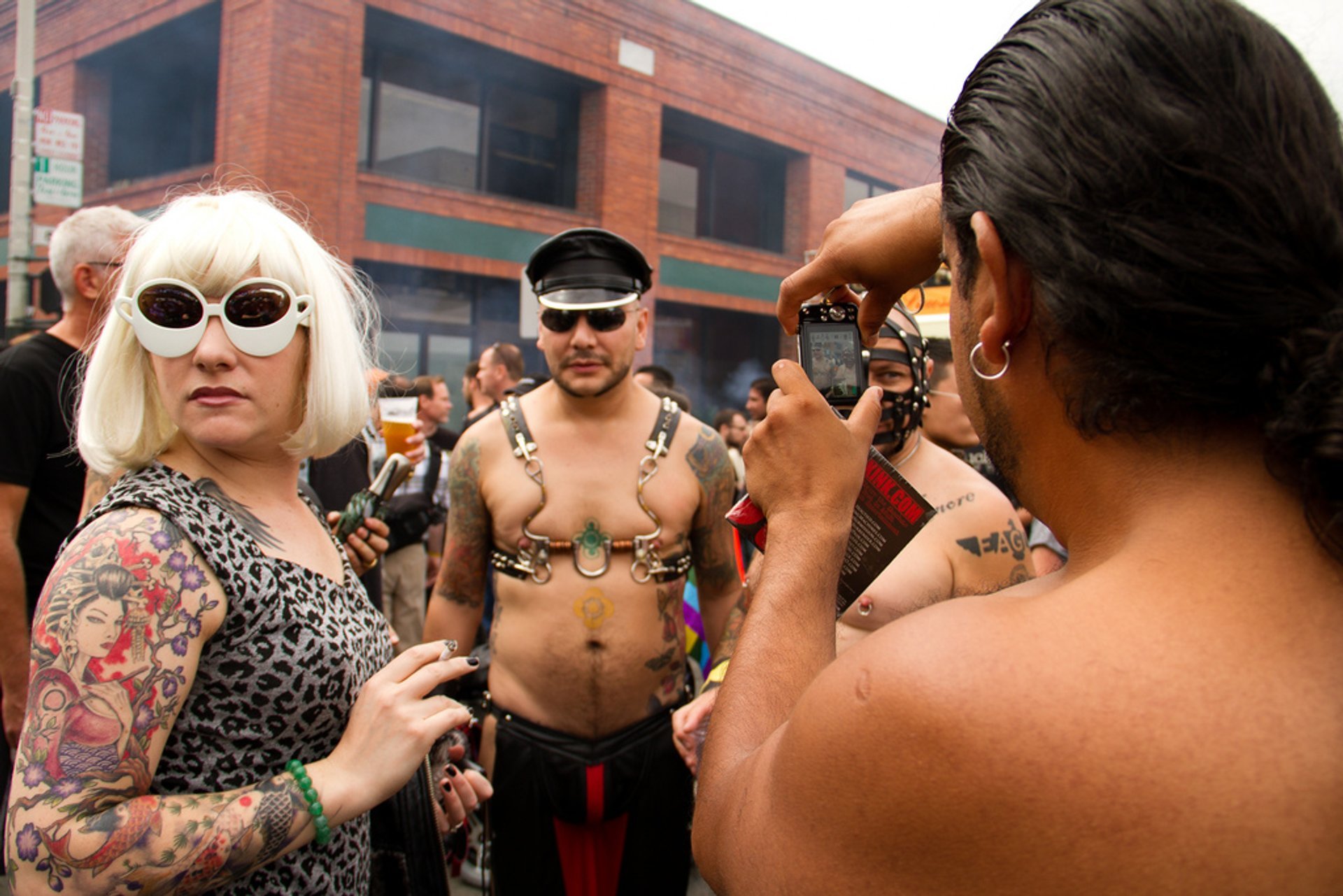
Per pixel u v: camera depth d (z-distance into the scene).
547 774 2.30
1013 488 0.73
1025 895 0.54
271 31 9.31
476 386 6.68
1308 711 0.52
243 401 1.21
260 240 1.23
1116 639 0.56
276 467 1.36
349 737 1.17
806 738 0.64
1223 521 0.58
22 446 2.48
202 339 1.17
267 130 9.37
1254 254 0.54
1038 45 0.65
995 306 0.66
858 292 1.08
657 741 2.35
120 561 1.03
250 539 1.20
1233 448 0.59
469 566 2.53
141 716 1.01
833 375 0.98
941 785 0.55
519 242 11.75
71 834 0.95
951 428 2.73
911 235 0.92
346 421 1.36
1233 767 0.51
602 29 12.33
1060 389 0.64
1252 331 0.55
